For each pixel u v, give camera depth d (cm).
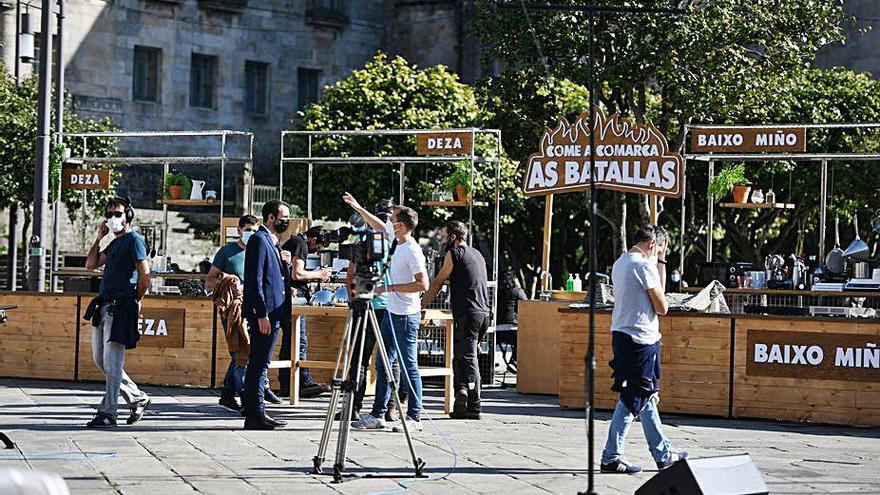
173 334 1553
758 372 1334
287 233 1852
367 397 1471
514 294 1827
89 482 898
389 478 940
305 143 2780
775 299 1922
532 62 2030
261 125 3912
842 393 1299
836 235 2483
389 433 1175
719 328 1349
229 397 1319
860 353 1292
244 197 2736
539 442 1139
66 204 2733
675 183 1527
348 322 952
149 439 1109
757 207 2095
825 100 2789
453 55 4069
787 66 2020
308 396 1466
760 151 1781
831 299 1916
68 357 1603
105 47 3591
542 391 1569
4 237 3127
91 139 2800
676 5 1934
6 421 1213
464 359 1290
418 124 2702
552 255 3322
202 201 2186
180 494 863
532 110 2188
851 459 1074
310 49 4009
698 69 1962
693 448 1127
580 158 1559
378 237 962
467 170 1978
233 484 903
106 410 1180
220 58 3828
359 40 4100
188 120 3759
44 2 1956
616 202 2280
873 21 3391
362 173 2736
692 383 1358
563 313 1407
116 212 1176
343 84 2805
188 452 1041
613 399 1384
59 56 2131
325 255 1803
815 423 1311
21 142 2683
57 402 1373
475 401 1293
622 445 980
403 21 4138
